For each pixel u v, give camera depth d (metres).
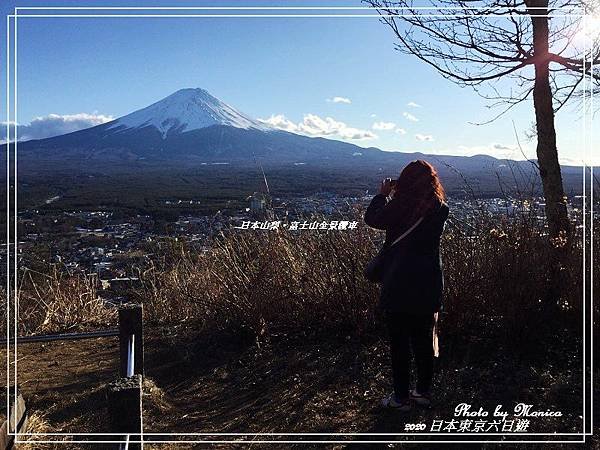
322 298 5.45
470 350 4.65
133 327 4.62
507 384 4.10
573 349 4.48
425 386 3.84
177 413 4.29
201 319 6.54
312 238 5.69
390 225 3.70
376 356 4.74
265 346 5.38
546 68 4.89
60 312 7.41
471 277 4.78
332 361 4.78
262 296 5.57
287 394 4.34
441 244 4.94
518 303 4.58
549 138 4.93
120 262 8.88
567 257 4.63
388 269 3.70
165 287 7.65
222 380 4.86
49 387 4.80
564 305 4.61
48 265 8.47
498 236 4.79
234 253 5.93
